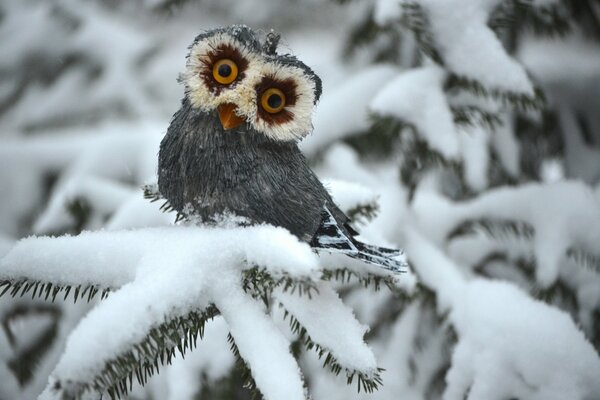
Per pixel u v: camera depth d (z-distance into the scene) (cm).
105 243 100
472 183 140
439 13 121
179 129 104
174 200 105
